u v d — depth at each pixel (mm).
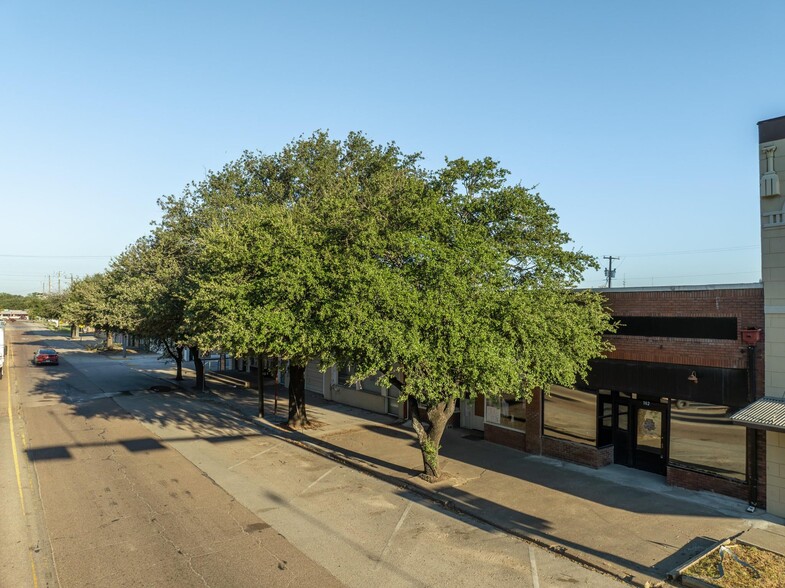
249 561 8992
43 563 8891
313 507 11680
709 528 10445
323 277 11531
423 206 12062
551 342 12031
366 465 15062
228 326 12156
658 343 13297
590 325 13312
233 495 12406
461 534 10297
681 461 12914
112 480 13352
